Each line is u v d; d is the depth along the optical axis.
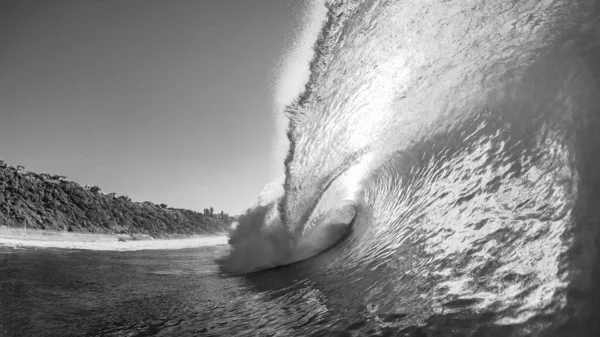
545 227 2.00
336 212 7.69
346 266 4.52
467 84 4.12
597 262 1.63
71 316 4.07
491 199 2.63
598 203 1.81
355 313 2.70
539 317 1.68
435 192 3.71
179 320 3.70
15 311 4.32
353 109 6.46
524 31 3.32
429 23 4.74
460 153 3.61
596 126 2.09
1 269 7.85
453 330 1.94
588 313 1.53
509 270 2.03
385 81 5.72
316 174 7.71
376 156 6.80
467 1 4.16
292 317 3.12
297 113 7.11
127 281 6.73
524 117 2.81
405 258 3.26
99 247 20.77
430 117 4.91
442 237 2.95
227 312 3.82
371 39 5.65
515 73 3.16
